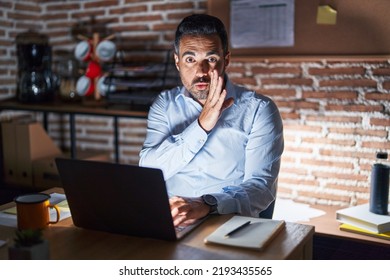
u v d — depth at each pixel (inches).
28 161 124.4
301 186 109.2
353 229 83.0
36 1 139.4
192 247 50.8
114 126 134.0
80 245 51.9
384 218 82.4
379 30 96.2
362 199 103.0
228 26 110.3
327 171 106.0
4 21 131.3
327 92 103.8
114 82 118.6
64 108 117.6
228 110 79.5
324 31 101.2
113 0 128.8
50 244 52.1
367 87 99.9
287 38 104.7
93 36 130.6
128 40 128.2
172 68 120.0
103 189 52.9
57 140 142.7
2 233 55.8
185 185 79.9
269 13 105.6
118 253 49.5
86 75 124.0
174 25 121.0
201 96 78.0
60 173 55.0
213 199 62.0
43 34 141.1
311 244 56.5
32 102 126.8
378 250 91.7
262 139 76.0
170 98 83.7
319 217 95.0
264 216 74.8
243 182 72.3
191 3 118.0
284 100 108.3
